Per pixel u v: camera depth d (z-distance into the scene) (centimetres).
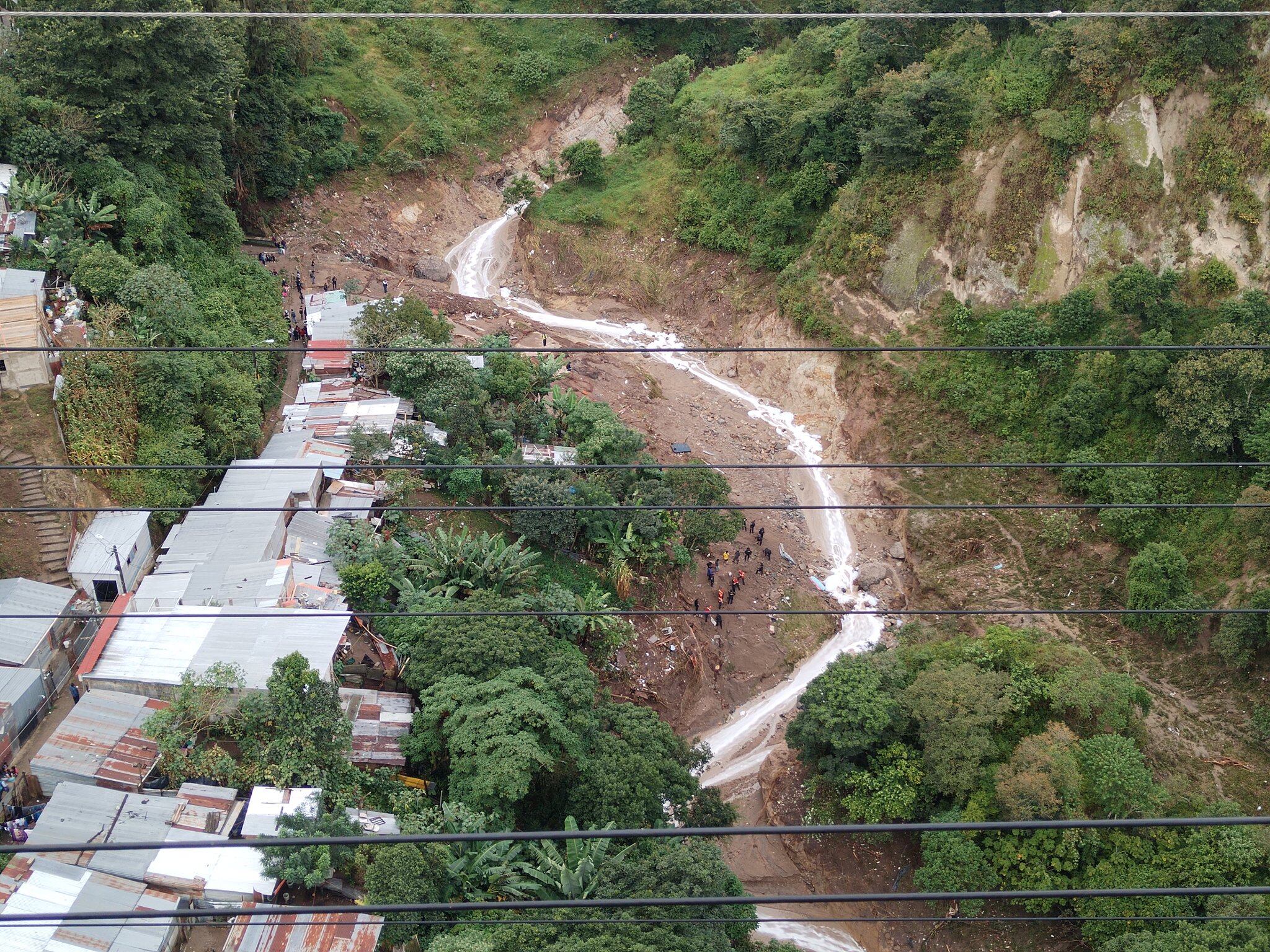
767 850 4347
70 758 3356
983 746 3984
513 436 5316
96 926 2888
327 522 4559
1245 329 5284
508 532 4888
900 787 4062
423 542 4531
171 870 3062
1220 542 4962
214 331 5306
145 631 3791
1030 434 5781
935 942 3922
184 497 4484
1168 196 5762
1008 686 4175
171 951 2955
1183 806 3953
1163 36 5816
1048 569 5350
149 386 4575
